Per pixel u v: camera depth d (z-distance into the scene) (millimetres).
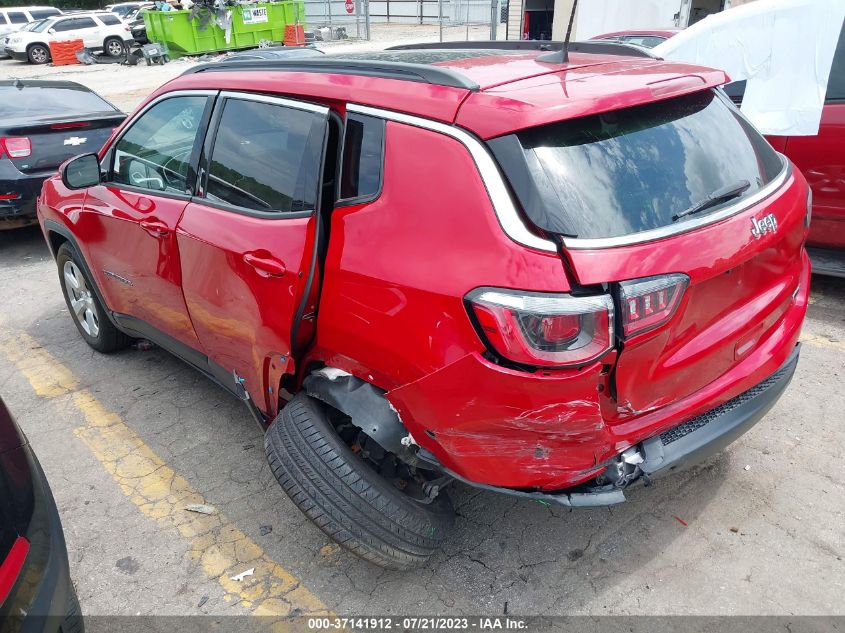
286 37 25750
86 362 4410
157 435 3584
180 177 3156
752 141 2543
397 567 2416
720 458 3158
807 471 3057
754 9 4809
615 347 1933
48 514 1823
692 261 1988
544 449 1996
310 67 2660
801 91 4555
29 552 1676
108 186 3625
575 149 2037
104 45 26219
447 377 1987
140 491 3166
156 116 3375
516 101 2014
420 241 2070
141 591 2611
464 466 2082
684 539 2727
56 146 6262
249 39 25125
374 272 2160
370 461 2463
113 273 3689
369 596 2549
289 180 2561
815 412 3471
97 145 6531
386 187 2199
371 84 2357
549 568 2631
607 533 2783
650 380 2080
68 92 7164
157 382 4113
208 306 2943
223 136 2930
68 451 3479
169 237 3088
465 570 2641
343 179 2369
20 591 1608
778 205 2338
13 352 4609
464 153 2023
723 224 2098
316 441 2338
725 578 2537
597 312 1864
